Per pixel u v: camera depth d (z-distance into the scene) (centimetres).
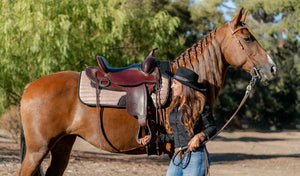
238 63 394
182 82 309
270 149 1686
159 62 379
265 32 2116
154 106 359
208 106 311
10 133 1402
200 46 390
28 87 390
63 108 370
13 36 826
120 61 988
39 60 796
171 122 318
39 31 788
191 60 385
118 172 781
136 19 1048
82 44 888
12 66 831
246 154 1421
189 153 306
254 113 3547
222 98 3120
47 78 388
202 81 378
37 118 368
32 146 371
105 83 371
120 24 923
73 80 383
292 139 2520
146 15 1051
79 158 1003
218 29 399
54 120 369
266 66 387
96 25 916
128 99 361
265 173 870
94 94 368
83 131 374
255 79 392
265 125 3728
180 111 310
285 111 3806
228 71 2911
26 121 372
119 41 1038
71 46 864
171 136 337
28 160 371
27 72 854
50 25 778
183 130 309
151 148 363
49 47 799
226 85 3206
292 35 2236
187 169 306
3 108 973
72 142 405
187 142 309
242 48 388
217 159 1223
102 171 778
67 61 871
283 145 1959
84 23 899
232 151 1569
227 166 1002
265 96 3550
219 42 392
